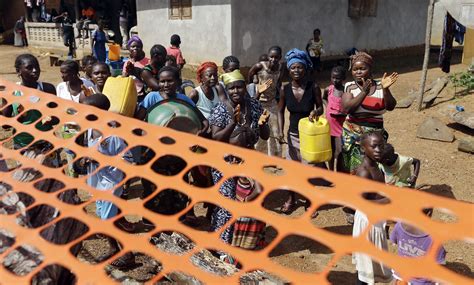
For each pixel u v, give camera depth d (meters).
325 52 13.22
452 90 8.37
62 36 15.79
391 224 4.30
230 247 1.34
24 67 4.11
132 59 5.68
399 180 3.82
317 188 1.42
